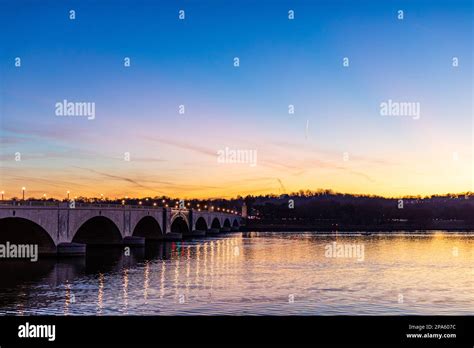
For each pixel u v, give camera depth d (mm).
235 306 63156
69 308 61531
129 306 62750
